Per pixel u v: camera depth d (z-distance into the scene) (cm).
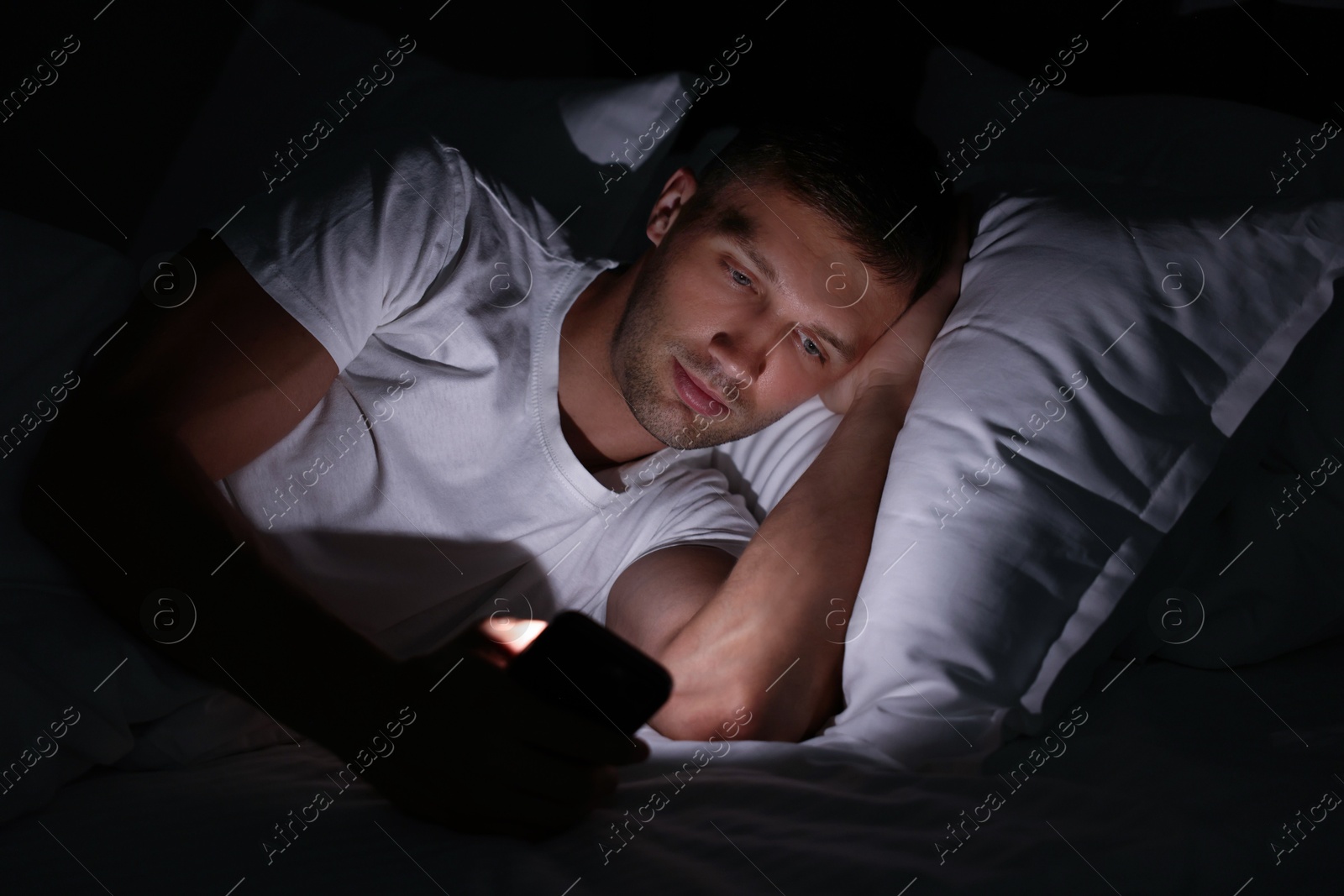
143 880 52
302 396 85
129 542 69
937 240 100
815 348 95
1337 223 88
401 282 92
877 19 161
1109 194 101
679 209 105
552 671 65
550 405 97
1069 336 87
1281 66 135
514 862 57
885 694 77
